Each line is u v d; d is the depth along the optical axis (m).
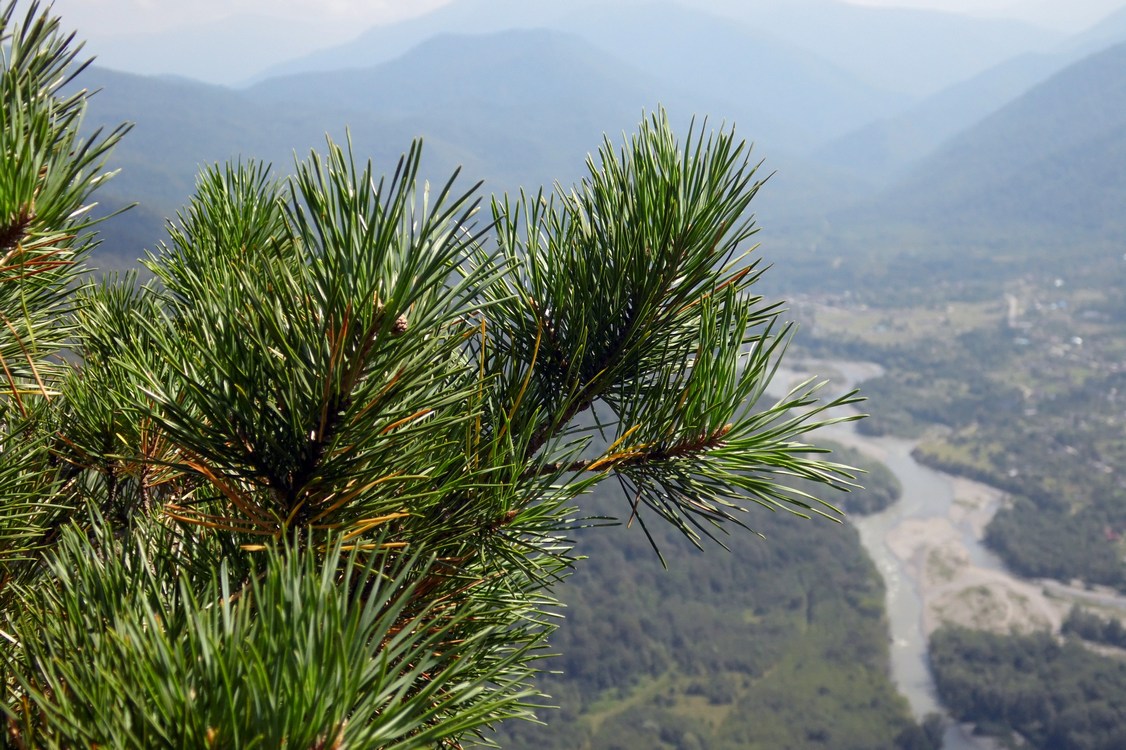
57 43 0.61
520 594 0.72
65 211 0.61
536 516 0.69
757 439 0.70
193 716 0.51
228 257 0.81
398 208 0.59
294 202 0.60
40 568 0.71
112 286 0.88
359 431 0.62
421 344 0.62
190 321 0.64
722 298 0.75
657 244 0.74
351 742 0.51
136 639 0.53
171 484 0.80
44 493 0.75
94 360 0.81
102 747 0.52
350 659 0.52
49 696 0.56
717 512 0.71
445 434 0.67
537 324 0.75
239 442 0.62
